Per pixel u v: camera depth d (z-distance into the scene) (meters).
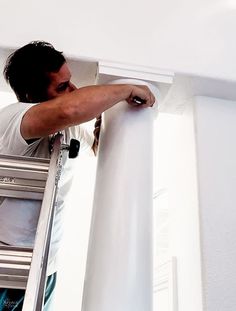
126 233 0.98
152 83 1.35
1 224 0.88
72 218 2.01
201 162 1.35
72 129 1.28
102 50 1.35
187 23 1.49
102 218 1.02
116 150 1.12
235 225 1.26
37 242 0.69
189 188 1.39
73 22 1.39
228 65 1.43
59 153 0.87
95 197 1.10
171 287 1.36
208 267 1.18
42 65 1.07
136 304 0.89
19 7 1.38
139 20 1.45
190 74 1.38
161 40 1.42
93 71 1.37
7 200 0.91
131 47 1.38
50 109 0.86
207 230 1.24
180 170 1.52
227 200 1.30
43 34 1.34
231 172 1.36
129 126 1.16
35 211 0.91
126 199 1.03
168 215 1.63
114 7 1.45
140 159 1.11
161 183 1.78
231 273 1.18
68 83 1.13
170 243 1.50
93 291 0.92
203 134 1.41
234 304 1.14
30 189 0.84
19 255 0.72
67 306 1.85
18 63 1.08
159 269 1.54
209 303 1.13
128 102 1.16
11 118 0.91
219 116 1.47
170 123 1.71
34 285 0.64
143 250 0.97
